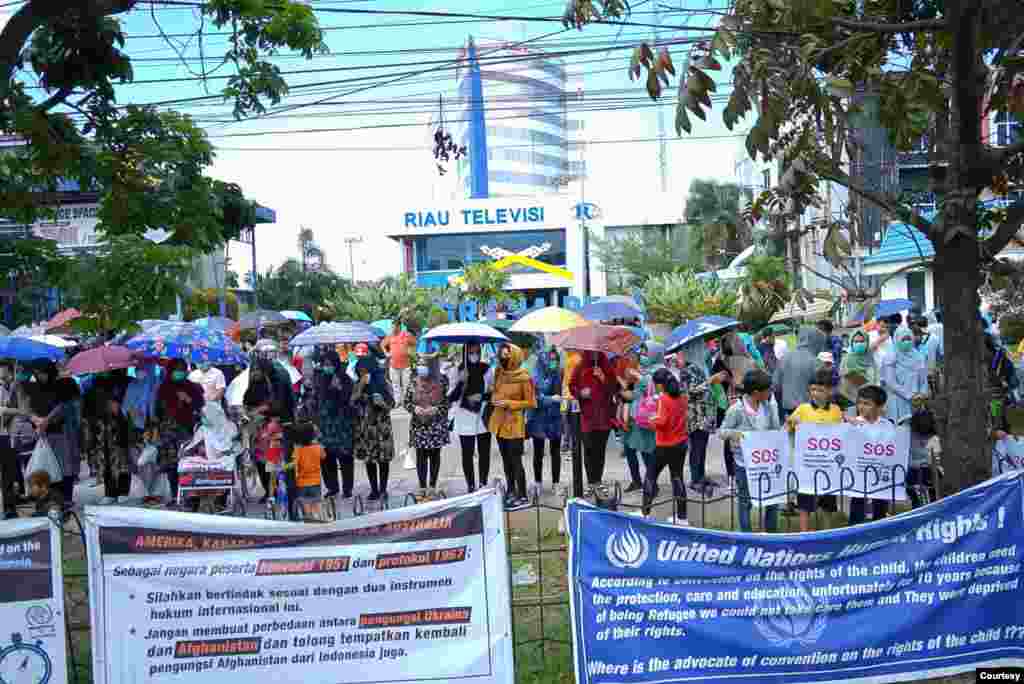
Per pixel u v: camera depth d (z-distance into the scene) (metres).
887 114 6.39
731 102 5.68
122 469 10.74
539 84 92.12
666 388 8.35
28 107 7.55
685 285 30.08
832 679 5.16
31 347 10.36
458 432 10.19
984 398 6.03
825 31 6.49
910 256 21.89
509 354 9.81
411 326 20.06
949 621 5.26
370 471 10.25
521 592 6.92
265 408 10.16
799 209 6.25
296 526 4.96
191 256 7.47
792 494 7.24
